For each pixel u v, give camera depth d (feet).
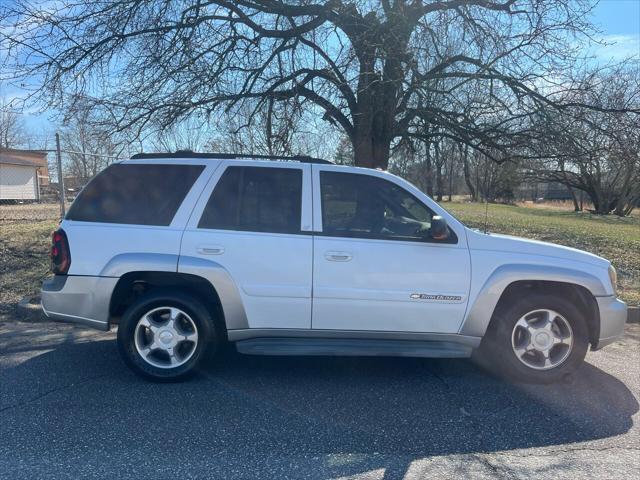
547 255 14.90
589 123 30.96
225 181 14.79
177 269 14.17
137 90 29.50
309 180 14.84
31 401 13.16
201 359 14.58
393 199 15.06
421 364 16.72
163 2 28.63
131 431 11.66
